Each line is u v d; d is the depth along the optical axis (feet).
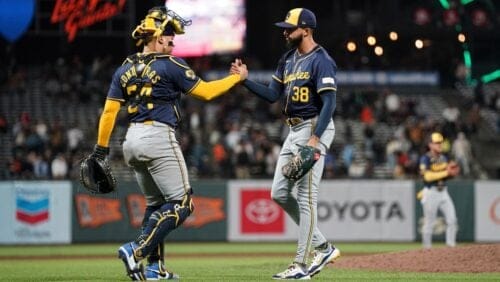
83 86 282.36
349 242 199.52
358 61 310.24
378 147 249.34
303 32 76.38
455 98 304.71
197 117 252.83
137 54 72.90
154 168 71.77
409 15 305.94
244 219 199.31
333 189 200.44
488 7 307.17
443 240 198.59
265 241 199.31
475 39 309.01
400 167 226.79
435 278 81.00
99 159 73.15
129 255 69.97
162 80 71.36
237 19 310.24
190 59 308.60
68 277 84.12
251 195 199.62
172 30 73.56
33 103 279.28
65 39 318.86
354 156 247.50
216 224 198.59
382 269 94.17
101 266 116.47
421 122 258.78
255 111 268.62
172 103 72.23
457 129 263.70
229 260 139.33
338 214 200.23
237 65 75.97
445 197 148.36
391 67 310.24
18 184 192.44
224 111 261.24
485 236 200.75
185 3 308.81
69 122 269.44
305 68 76.02
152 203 75.66
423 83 310.04
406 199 201.46
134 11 311.47
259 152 226.17
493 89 313.94
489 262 93.71
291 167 72.23
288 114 77.51
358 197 200.85
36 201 193.26
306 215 75.46
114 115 72.95
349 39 303.89
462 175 239.71
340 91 303.27
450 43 307.58
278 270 96.84
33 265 123.44
